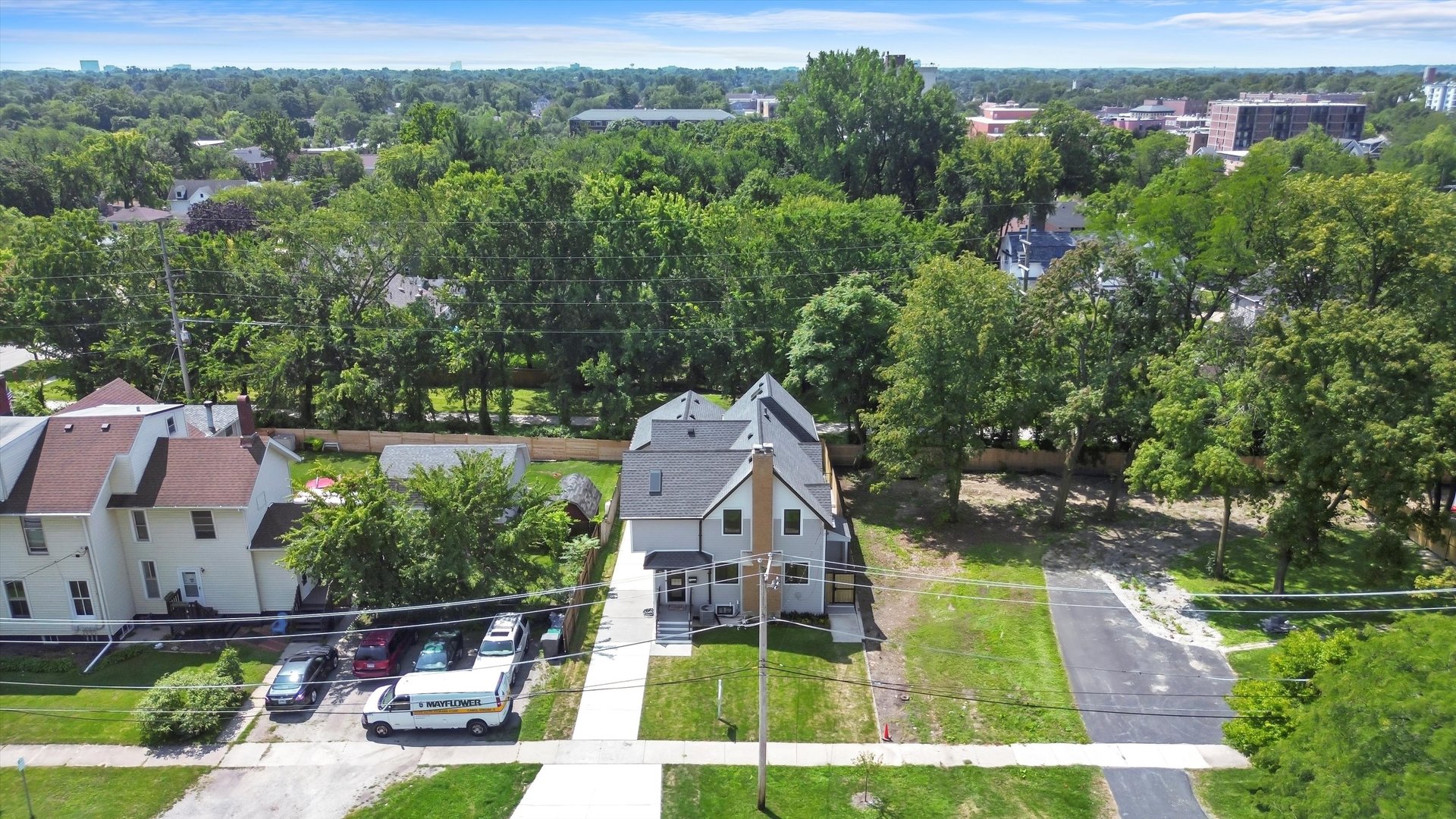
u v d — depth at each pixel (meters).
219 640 33.75
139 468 34.66
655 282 57.44
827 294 50.72
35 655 32.94
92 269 57.50
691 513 35.84
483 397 57.56
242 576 34.94
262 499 35.66
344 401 54.66
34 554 33.28
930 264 43.81
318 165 152.00
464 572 32.31
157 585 35.22
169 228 62.09
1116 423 42.84
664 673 32.34
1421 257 41.44
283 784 26.69
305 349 55.06
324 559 31.80
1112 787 27.12
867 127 100.00
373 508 31.98
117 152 119.62
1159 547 42.59
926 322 42.56
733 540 35.97
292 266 58.75
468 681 29.05
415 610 33.00
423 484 33.31
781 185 88.56
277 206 97.94
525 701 30.61
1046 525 45.25
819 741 29.08
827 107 99.62
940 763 28.14
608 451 53.88
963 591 38.62
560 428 57.19
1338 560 40.59
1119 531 44.47
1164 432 38.47
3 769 27.19
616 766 27.67
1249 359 38.25
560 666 32.59
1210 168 52.53
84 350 57.69
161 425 36.50
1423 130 163.62
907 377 43.84
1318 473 33.62
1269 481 40.69
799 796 26.64
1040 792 26.95
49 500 32.84
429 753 28.11
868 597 38.19
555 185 56.28
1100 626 35.66
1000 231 92.31
